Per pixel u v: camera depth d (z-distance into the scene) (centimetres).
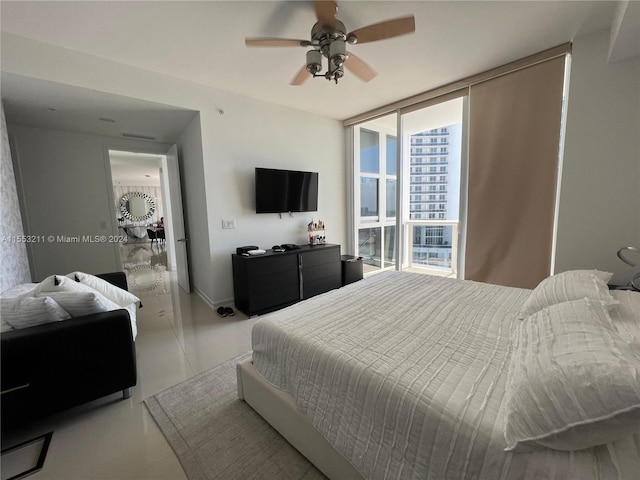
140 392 180
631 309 118
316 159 404
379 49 234
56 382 146
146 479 122
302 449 128
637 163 210
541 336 97
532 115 254
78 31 198
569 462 66
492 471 73
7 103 253
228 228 328
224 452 134
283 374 136
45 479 122
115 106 269
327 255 368
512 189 272
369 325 142
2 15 179
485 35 217
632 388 61
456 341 123
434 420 83
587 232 233
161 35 205
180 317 305
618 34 179
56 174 336
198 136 302
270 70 262
